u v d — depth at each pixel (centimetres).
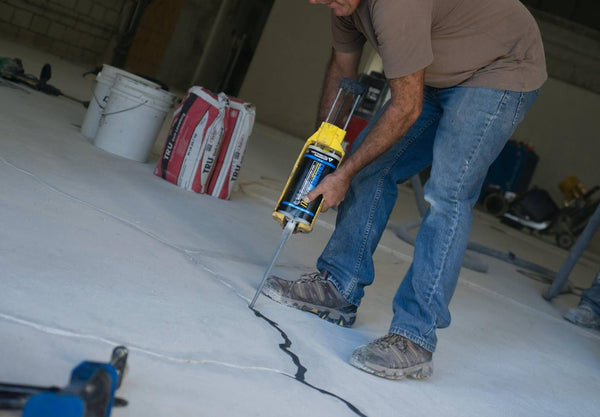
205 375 135
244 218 318
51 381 108
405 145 209
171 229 243
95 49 1085
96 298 150
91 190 251
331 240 217
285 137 1031
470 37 178
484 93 182
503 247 681
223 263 227
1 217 178
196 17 1186
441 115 206
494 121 182
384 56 168
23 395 89
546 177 1184
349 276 212
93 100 365
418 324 185
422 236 191
